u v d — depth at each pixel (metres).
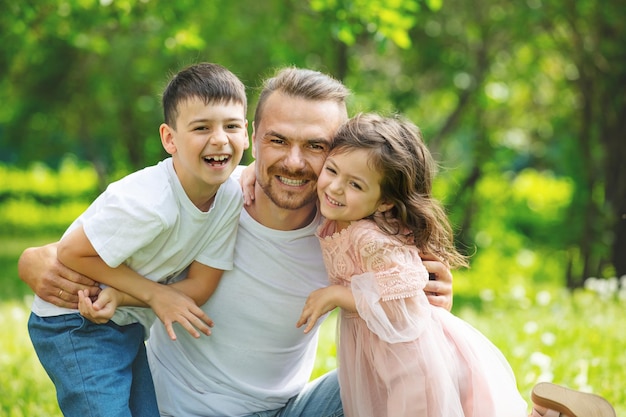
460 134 16.83
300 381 3.74
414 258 3.33
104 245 3.19
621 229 11.18
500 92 14.60
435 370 3.25
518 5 11.84
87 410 3.26
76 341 3.31
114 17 9.19
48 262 3.34
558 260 15.91
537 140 15.82
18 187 27.20
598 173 13.05
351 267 3.37
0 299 9.66
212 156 3.22
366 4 7.85
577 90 12.91
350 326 3.46
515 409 3.37
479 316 7.62
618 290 8.16
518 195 19.05
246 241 3.48
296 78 3.34
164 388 3.62
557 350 5.68
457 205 15.16
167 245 3.30
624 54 11.41
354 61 12.95
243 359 3.55
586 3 11.29
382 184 3.31
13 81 15.29
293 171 3.29
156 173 3.31
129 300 3.33
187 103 3.20
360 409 3.42
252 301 3.49
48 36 12.14
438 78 14.10
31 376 5.21
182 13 9.63
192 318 3.27
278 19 11.95
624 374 5.20
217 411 3.54
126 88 14.65
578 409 3.12
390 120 3.40
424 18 12.50
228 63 12.25
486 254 16.95
